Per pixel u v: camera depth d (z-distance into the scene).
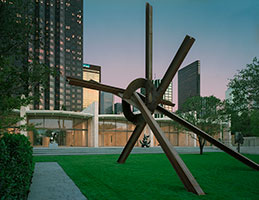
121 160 13.40
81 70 128.50
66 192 6.37
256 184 7.53
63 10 120.19
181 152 26.97
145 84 10.55
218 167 12.14
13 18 5.48
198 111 25.31
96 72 189.00
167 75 9.62
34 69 5.72
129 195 6.01
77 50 128.75
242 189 6.78
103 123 39.88
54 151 23.72
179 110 27.17
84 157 18.25
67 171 10.35
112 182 7.74
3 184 3.39
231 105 18.55
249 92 16.78
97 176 8.95
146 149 27.89
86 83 10.30
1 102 5.61
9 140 4.15
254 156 20.83
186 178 6.58
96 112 35.44
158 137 8.07
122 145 40.50
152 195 6.01
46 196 5.95
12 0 5.37
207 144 43.06
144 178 8.47
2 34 5.51
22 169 4.67
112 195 6.02
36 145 34.19
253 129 21.56
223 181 8.08
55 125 35.47
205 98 25.19
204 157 19.06
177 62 9.23
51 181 7.97
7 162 3.58
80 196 5.95
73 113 34.53
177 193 6.23
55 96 113.06
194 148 34.09
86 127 38.09
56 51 115.19
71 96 121.25
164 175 9.13
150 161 14.74
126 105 12.03
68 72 123.69
